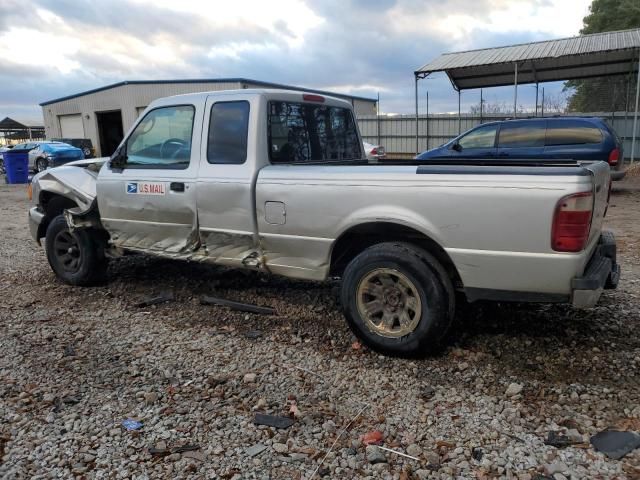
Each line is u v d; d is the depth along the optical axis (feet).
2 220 36.55
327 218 13.14
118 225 17.28
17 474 8.74
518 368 12.16
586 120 36.22
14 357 13.26
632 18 107.86
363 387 11.55
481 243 11.53
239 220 14.52
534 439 9.52
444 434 9.75
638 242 24.40
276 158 14.79
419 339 12.31
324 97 16.88
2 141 181.57
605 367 12.02
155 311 16.56
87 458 9.13
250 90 14.60
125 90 112.37
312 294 17.46
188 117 15.48
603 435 9.54
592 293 10.91
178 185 15.43
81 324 15.55
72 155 82.99
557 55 53.47
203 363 12.83
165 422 10.24
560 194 10.69
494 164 14.23
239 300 17.15
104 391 11.48
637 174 54.19
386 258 12.45
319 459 9.08
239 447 9.43
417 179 12.04
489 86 71.51
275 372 12.32
